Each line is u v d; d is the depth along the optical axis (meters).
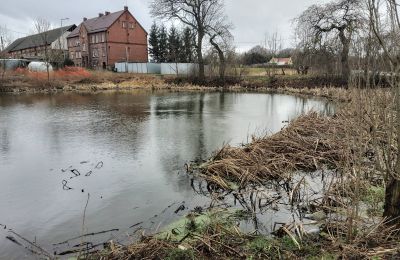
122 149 10.56
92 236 5.37
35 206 6.53
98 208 6.41
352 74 4.74
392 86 4.13
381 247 3.99
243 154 8.45
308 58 30.55
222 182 7.31
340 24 26.91
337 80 27.95
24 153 10.14
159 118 16.55
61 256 4.78
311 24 28.72
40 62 39.00
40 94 27.62
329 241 4.44
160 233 5.16
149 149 10.55
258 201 6.54
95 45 57.03
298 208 6.14
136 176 8.12
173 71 45.81
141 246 4.53
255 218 5.76
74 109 19.31
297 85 31.20
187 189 7.29
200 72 36.97
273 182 7.50
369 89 4.46
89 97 26.05
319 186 7.15
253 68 45.16
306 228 5.02
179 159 9.47
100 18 59.97
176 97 26.88
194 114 17.94
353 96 4.86
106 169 8.65
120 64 49.75
